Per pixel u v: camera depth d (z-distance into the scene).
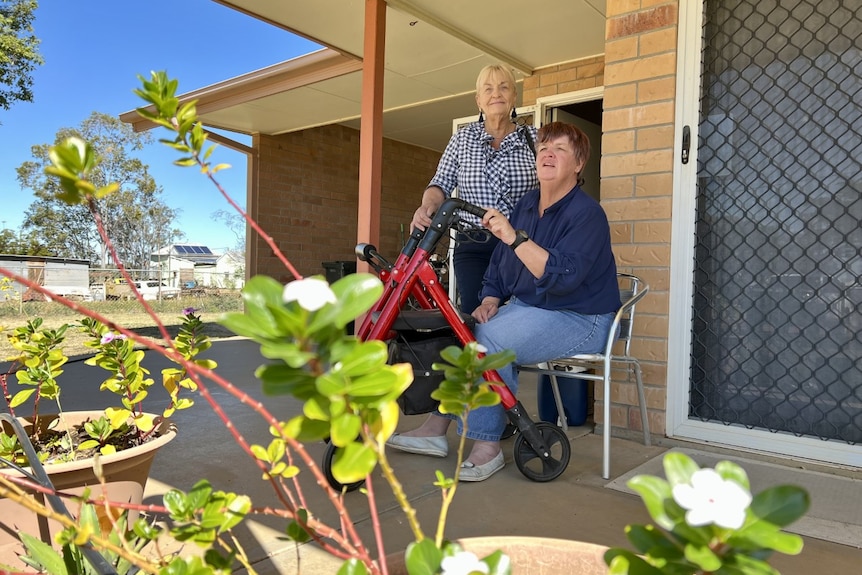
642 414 2.60
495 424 2.19
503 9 4.07
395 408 0.55
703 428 2.62
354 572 0.54
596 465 2.35
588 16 4.16
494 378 2.07
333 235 8.99
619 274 2.70
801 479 2.18
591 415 3.33
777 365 2.51
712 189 2.67
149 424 1.58
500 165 2.88
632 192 2.80
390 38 4.64
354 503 1.90
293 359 0.44
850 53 2.38
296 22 4.44
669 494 0.47
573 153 2.22
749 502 0.42
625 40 2.83
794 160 2.49
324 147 8.83
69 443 1.53
